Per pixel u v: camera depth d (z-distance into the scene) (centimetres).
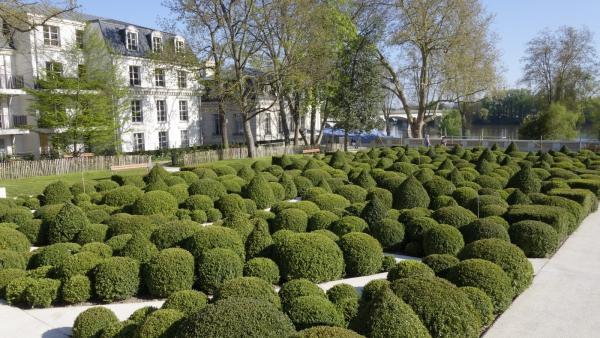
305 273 771
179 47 3120
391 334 454
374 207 1045
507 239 916
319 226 1029
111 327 533
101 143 3002
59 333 622
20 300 720
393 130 8106
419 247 964
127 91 3091
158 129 3775
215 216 1235
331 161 2230
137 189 1387
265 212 1116
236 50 2953
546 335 596
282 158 2186
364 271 832
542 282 783
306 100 3459
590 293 735
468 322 530
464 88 3688
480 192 1326
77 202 1377
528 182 1420
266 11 2872
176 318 498
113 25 3538
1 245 898
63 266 750
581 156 2355
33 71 2892
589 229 1151
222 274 740
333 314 540
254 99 3603
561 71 4562
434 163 2145
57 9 1894
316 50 2956
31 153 3062
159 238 859
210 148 3794
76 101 2703
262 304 455
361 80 3481
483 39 3612
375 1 3606
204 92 4022
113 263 731
